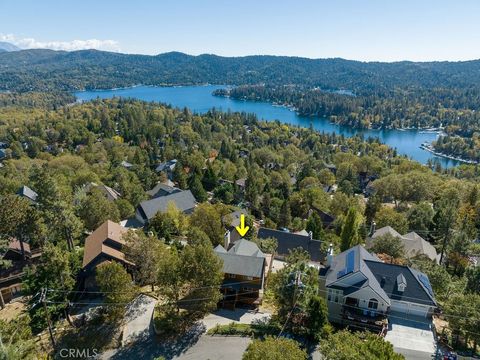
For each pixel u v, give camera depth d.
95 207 69.56
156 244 51.00
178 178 125.19
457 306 40.66
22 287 45.00
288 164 182.88
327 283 46.25
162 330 42.09
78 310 46.34
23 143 199.62
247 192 112.00
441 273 52.00
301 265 43.09
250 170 143.00
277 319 42.88
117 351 39.03
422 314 44.41
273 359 28.62
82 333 41.78
